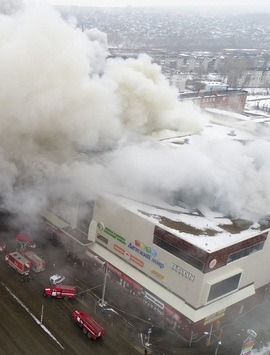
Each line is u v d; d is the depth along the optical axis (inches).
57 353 849.5
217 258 892.6
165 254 957.2
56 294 1007.6
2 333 882.1
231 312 1013.2
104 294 1032.2
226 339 957.2
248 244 965.8
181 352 895.1
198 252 883.4
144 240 1003.3
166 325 965.2
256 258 1013.2
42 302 994.1
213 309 930.7
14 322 917.2
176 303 931.3
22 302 984.3
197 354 897.5
